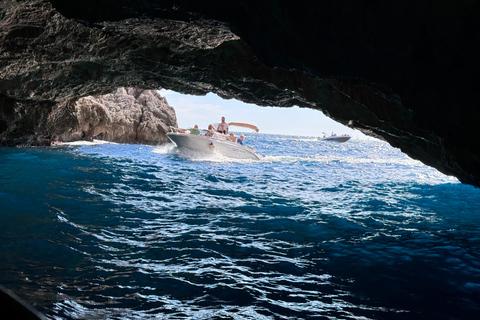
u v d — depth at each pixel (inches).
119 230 185.5
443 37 164.4
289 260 158.2
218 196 290.0
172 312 108.7
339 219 234.8
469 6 152.9
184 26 206.1
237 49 336.5
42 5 267.9
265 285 131.6
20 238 159.9
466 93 173.3
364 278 141.9
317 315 111.2
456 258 166.7
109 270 136.0
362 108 316.8
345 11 170.2
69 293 115.8
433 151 311.9
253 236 190.2
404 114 267.1
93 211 215.5
